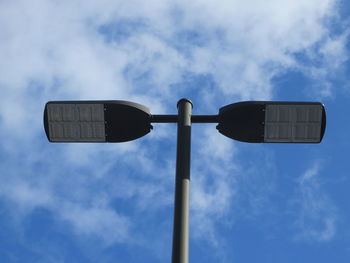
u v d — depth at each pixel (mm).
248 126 7820
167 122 7820
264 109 7750
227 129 7816
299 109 7770
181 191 7113
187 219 6961
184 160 7328
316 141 7863
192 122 7758
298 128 7828
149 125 7836
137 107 7773
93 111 7809
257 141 7895
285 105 7762
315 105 7781
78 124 7855
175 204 7051
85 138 7906
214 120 7766
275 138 7867
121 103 7789
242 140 7906
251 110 7742
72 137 7906
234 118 7762
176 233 6867
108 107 7797
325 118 7801
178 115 7684
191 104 7750
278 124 7812
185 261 6746
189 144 7453
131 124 7836
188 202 7078
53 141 7934
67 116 7836
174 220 6961
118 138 7914
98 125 7844
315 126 7824
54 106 7816
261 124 7801
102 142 7930
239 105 7723
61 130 7883
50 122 7859
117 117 7812
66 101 7809
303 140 7863
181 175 7223
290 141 7875
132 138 7926
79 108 7812
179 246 6797
